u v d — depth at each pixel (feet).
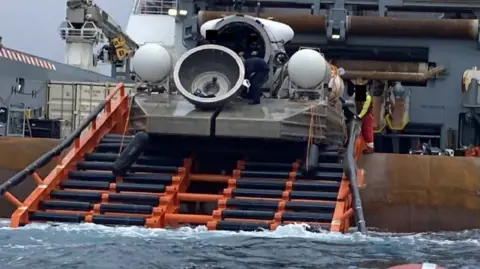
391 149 97.60
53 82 99.81
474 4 97.91
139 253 43.19
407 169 66.23
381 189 66.18
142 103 61.16
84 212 56.13
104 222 55.16
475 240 54.95
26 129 92.79
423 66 96.22
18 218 54.80
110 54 128.47
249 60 61.46
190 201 58.80
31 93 98.07
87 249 44.19
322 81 62.54
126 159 58.70
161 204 56.65
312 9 96.63
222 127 57.72
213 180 60.34
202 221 55.72
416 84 98.58
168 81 65.51
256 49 65.31
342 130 67.31
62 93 99.81
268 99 63.00
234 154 62.18
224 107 60.23
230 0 97.81
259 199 56.85
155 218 55.31
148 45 65.67
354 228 60.34
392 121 94.84
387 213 66.08
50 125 92.79
